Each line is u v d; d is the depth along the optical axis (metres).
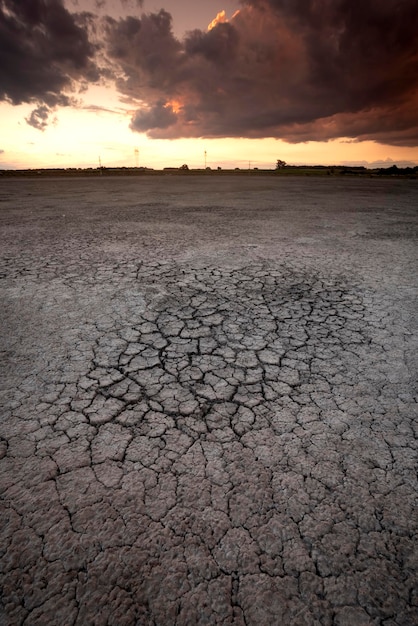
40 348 2.29
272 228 6.92
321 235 6.26
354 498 1.29
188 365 2.14
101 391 1.88
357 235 6.28
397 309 3.01
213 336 2.51
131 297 3.22
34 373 2.02
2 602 0.98
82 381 1.96
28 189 18.84
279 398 1.84
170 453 1.48
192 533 1.16
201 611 0.97
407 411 1.75
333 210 9.89
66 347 2.32
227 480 1.35
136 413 1.72
